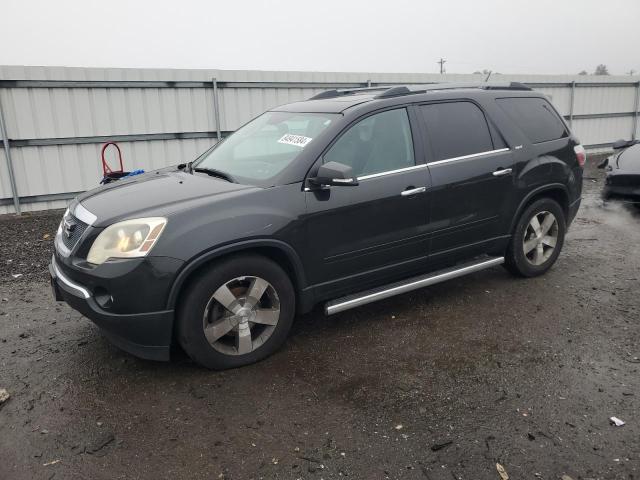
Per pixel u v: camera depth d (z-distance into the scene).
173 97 10.74
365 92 4.88
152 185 4.01
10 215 9.65
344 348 3.98
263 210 3.60
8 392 3.43
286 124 4.45
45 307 4.90
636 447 2.82
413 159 4.32
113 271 3.26
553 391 3.36
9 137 9.47
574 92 16.38
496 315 4.51
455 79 14.66
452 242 4.59
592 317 4.44
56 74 9.59
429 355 3.85
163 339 3.42
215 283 3.49
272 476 2.67
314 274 3.90
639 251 6.29
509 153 4.85
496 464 2.71
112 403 3.30
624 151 8.14
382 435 2.96
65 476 2.68
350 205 3.93
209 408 3.24
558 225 5.36
